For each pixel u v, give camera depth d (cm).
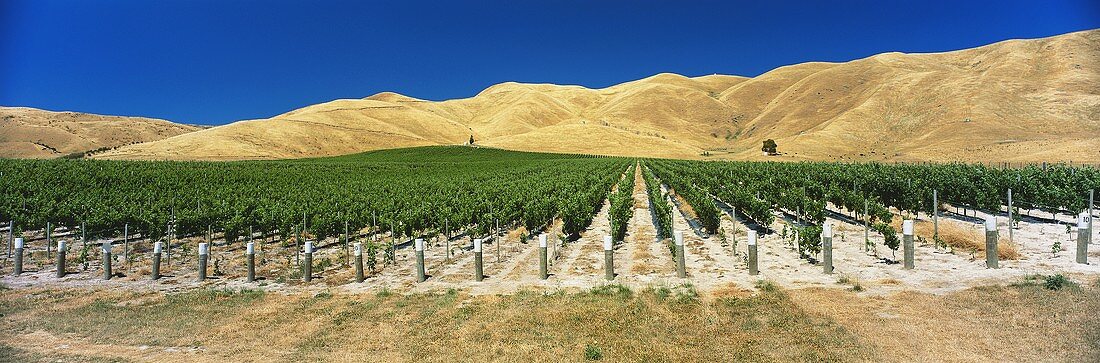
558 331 941
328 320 1080
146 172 5319
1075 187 2481
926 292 1049
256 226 2458
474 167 8094
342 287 1402
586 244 2022
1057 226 1911
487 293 1254
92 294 1367
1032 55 17062
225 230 2288
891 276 1230
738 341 851
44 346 962
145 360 877
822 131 14538
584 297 1154
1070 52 16262
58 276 1589
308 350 910
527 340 905
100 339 1001
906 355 756
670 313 1011
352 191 3991
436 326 1008
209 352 917
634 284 1272
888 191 2617
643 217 2766
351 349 906
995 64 17100
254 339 981
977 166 4003
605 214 3020
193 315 1151
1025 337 782
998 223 2067
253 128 15862
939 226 1822
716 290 1162
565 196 3247
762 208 2105
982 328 829
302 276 1555
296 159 11294
